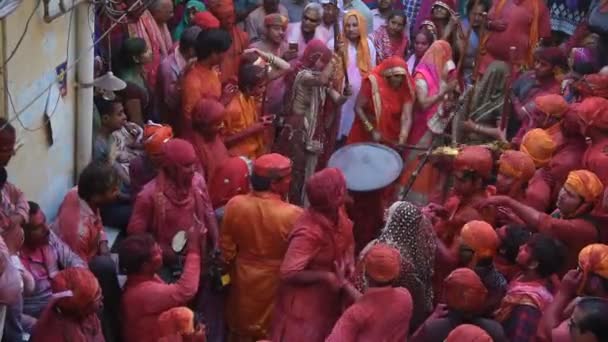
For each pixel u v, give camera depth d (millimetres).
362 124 8086
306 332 5488
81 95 6711
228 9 8289
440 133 8125
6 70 5527
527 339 5109
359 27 9156
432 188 7625
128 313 5297
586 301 4504
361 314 4871
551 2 10562
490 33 9648
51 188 6438
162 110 7695
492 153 7055
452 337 4629
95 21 7152
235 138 7336
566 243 5867
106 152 6863
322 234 5469
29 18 5691
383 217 6980
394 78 7965
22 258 5254
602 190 5887
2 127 5066
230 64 8297
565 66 8320
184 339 4992
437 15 9656
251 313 5930
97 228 5859
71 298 4645
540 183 6617
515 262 5672
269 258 5863
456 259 5664
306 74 7574
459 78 9109
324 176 5453
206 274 6062
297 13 9844
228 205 5887
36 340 4723
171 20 9234
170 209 5969
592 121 6453
